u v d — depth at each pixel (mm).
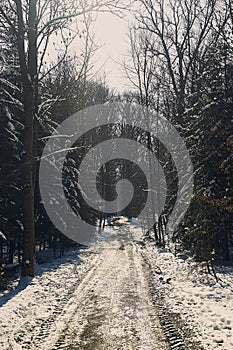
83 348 7195
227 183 14359
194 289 12078
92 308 10094
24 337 7793
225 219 14188
